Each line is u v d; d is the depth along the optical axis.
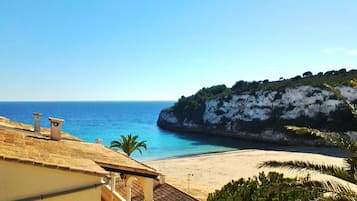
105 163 10.27
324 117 94.75
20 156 7.71
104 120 184.88
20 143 9.37
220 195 17.08
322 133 11.10
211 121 118.94
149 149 85.00
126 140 49.34
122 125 154.50
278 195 13.98
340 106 92.88
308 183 10.19
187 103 134.38
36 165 7.65
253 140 103.75
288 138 94.75
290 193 13.50
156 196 21.98
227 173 50.41
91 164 9.22
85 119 191.38
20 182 7.61
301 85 103.38
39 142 10.52
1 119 16.45
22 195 7.62
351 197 9.77
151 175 11.25
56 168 7.92
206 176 48.44
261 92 109.12
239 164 57.47
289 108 100.56
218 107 119.12
